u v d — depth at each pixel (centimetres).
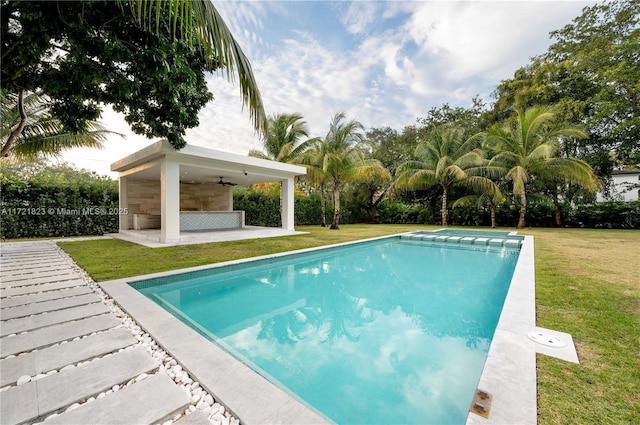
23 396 157
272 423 136
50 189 925
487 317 341
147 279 418
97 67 347
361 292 443
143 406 150
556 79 1406
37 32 272
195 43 372
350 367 227
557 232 1179
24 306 300
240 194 1417
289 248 725
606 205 1370
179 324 254
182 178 1116
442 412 173
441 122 2008
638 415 136
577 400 146
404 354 249
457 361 237
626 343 211
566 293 334
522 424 129
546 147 1170
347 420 167
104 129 847
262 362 236
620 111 1209
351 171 1327
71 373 180
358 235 1078
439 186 1723
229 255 609
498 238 1008
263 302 396
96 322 261
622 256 589
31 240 841
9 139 507
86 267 483
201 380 170
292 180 1120
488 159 1492
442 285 482
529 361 184
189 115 513
